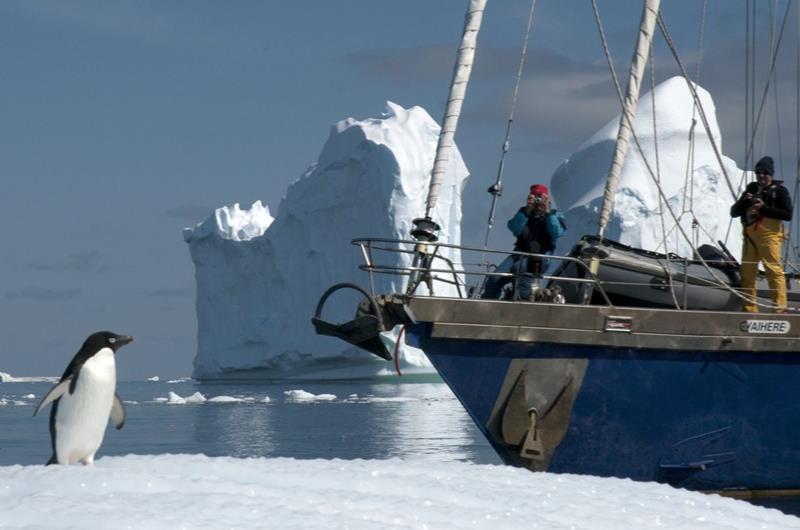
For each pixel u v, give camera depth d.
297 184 130.88
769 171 22.22
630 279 21.86
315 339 125.19
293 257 129.38
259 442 35.62
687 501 10.81
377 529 7.68
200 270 141.00
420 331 19.84
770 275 22.16
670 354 20.66
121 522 7.07
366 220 122.06
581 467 20.67
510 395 20.16
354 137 123.44
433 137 124.62
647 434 20.75
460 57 21.70
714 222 99.12
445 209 122.50
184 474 9.47
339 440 36.44
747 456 21.20
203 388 122.44
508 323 19.88
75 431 10.05
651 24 22.91
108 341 10.21
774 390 21.11
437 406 65.25
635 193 98.56
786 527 10.41
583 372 20.34
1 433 43.72
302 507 8.24
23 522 7.14
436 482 10.13
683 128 103.50
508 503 9.57
